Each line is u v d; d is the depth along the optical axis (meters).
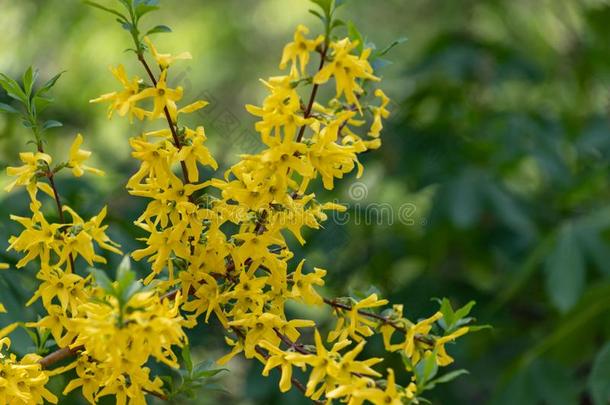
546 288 5.28
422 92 6.31
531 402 4.84
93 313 2.18
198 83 9.47
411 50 8.56
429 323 2.54
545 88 7.07
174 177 2.48
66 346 2.58
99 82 7.61
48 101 2.54
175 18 9.55
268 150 2.35
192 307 2.58
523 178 6.75
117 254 3.87
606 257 5.11
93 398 2.80
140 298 2.13
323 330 4.82
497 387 4.98
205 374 2.68
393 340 4.74
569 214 6.05
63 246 2.51
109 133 6.48
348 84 2.35
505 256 5.84
